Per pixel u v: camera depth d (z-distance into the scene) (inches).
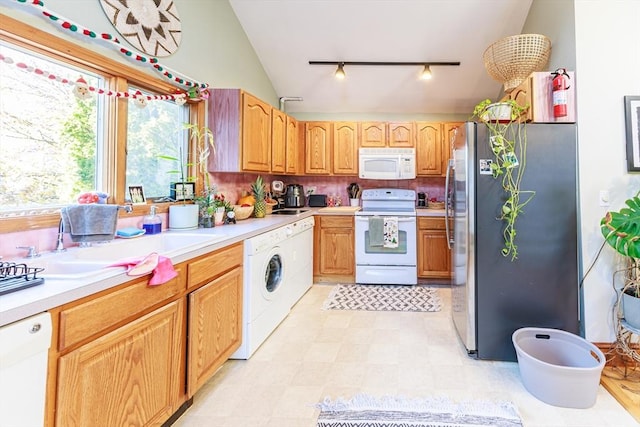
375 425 57.9
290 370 76.0
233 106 100.2
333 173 160.9
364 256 145.0
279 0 111.9
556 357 75.5
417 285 145.9
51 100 58.9
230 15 114.2
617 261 79.7
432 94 155.2
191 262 59.3
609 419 59.2
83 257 57.2
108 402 41.9
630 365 76.9
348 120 172.6
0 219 49.4
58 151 60.5
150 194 83.6
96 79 68.1
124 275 43.9
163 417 52.1
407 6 111.3
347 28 121.5
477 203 80.2
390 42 126.6
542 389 64.5
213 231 81.2
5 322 30.1
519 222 79.2
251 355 82.3
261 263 87.9
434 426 57.5
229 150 100.3
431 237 144.6
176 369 55.6
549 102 81.3
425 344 89.3
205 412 61.3
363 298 127.9
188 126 89.2
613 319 79.9
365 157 155.8
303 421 59.0
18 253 51.6
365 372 75.3
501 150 78.3
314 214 148.3
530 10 107.8
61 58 58.8
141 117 80.4
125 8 70.1
